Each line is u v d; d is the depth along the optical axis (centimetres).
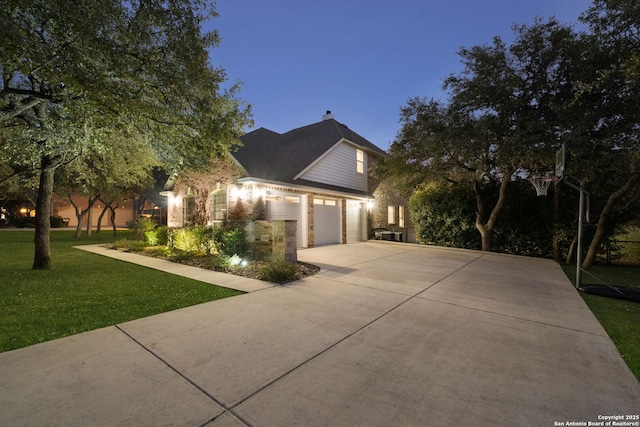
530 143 872
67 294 555
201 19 612
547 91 936
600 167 932
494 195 1270
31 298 527
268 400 242
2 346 332
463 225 1357
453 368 298
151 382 264
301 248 1256
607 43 776
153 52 580
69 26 462
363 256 1063
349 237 1571
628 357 331
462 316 456
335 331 389
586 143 840
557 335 388
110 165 1231
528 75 964
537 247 1198
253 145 1348
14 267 839
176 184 1516
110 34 511
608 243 1055
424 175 1261
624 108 804
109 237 1981
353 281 677
